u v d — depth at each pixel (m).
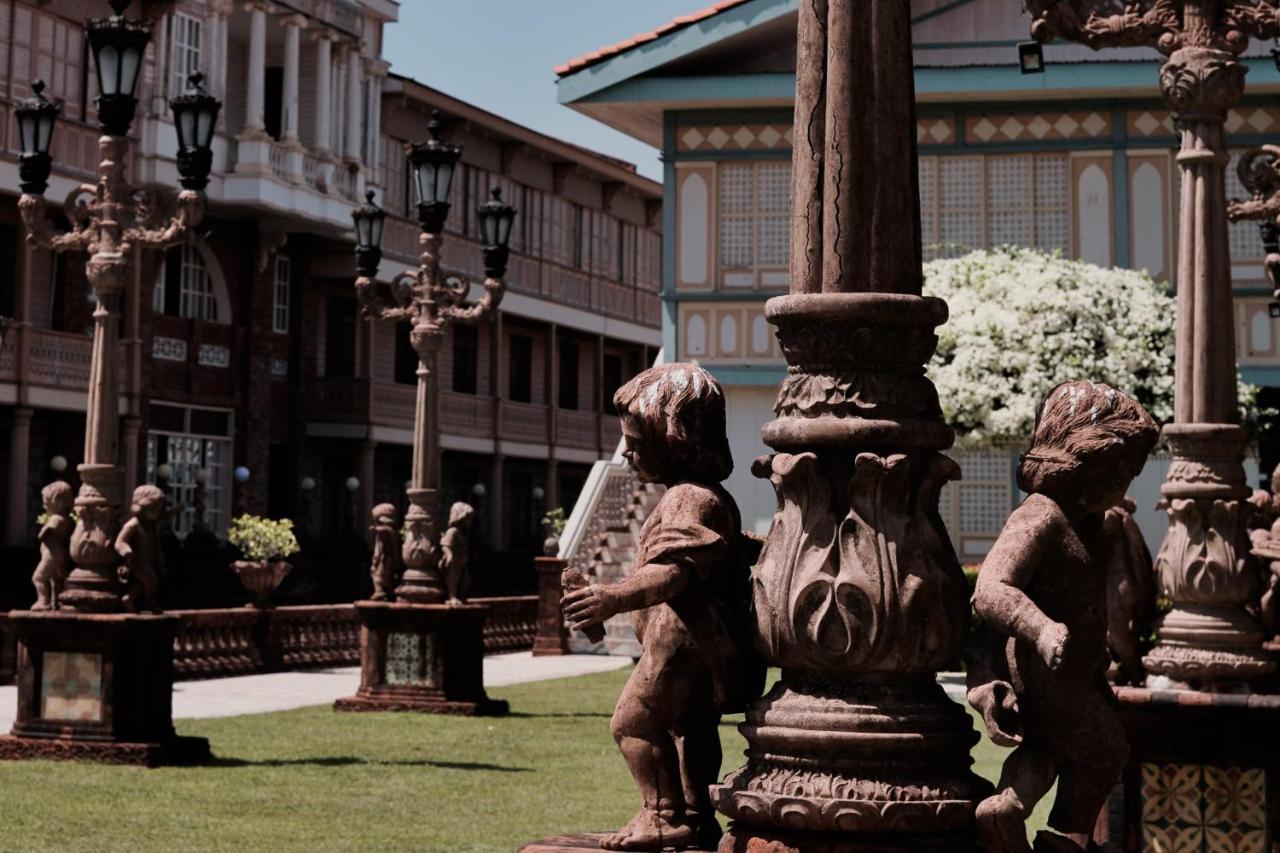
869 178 3.22
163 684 11.21
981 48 24.14
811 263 3.24
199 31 33.97
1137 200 23.75
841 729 3.04
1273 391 24.03
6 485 31.33
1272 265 8.24
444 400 42.75
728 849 3.17
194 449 35.38
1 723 13.55
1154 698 5.41
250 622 20.39
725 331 24.92
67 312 32.19
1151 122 23.78
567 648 24.81
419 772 10.88
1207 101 6.17
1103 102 23.89
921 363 3.24
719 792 3.16
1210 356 6.14
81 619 10.91
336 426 39.25
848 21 3.23
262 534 20.83
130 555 11.15
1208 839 5.43
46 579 11.30
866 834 3.01
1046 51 23.97
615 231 51.88
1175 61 6.18
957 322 17.27
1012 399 16.91
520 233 46.75
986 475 23.17
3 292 30.88
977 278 17.83
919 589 3.06
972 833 3.09
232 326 36.25
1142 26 6.26
